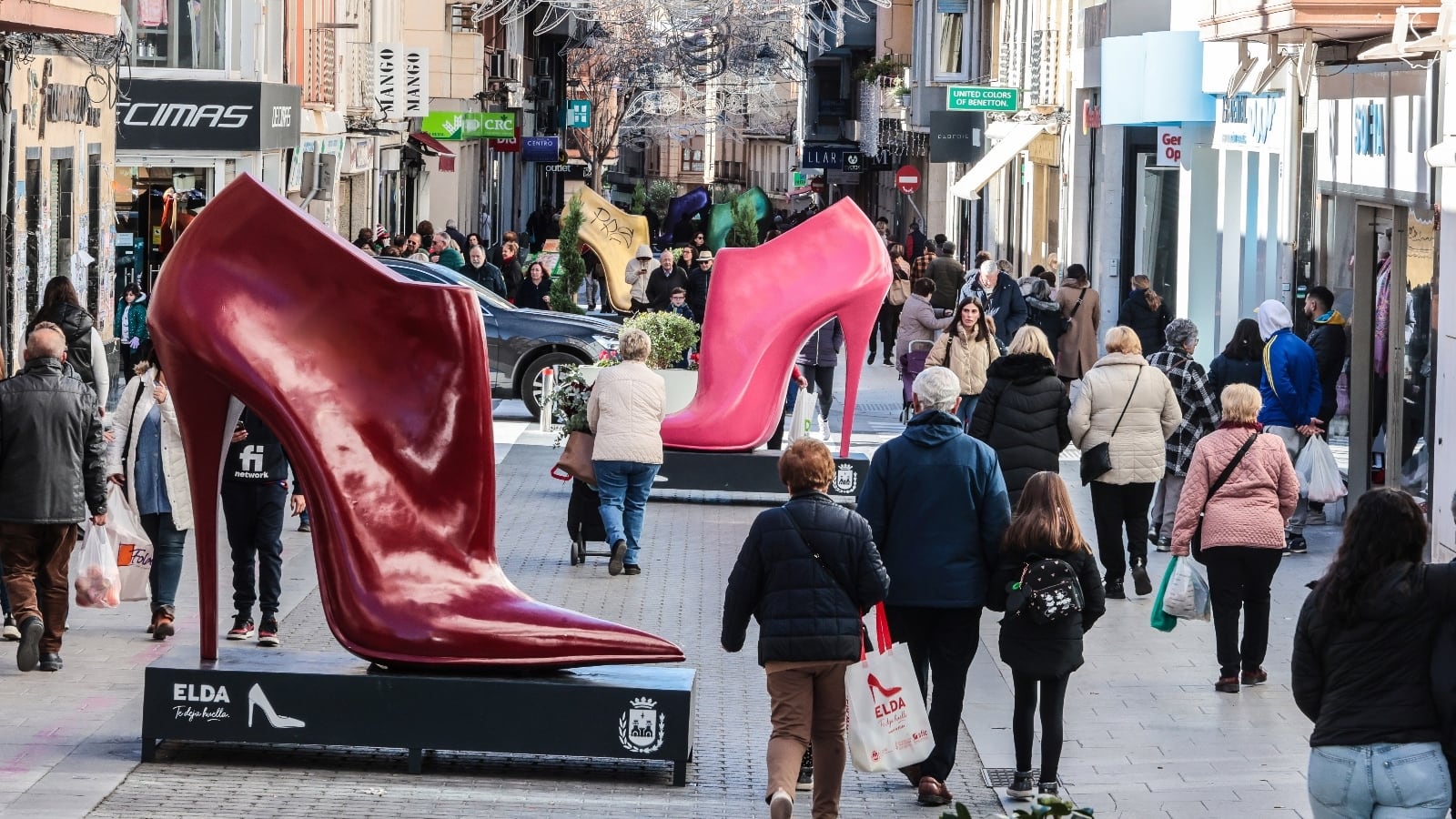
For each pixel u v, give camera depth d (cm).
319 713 952
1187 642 1320
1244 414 1170
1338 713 684
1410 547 684
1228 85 2469
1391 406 1762
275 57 3469
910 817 920
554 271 3247
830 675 875
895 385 3203
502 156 7494
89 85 2322
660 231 6625
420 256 3244
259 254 970
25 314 2053
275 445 1212
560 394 1574
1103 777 991
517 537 1702
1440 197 1571
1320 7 1734
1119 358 1430
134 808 879
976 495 954
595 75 7956
